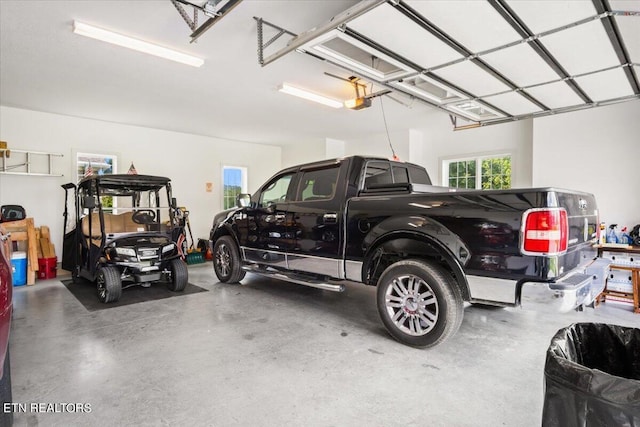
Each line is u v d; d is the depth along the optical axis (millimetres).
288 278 3930
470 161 7141
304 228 3766
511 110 4691
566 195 2467
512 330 3287
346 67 3545
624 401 1026
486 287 2445
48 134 6520
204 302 4215
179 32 3520
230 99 5668
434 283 2691
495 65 3311
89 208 4391
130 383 2293
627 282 4254
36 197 6414
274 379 2338
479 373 2428
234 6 2580
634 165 4637
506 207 2361
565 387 1162
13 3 2963
